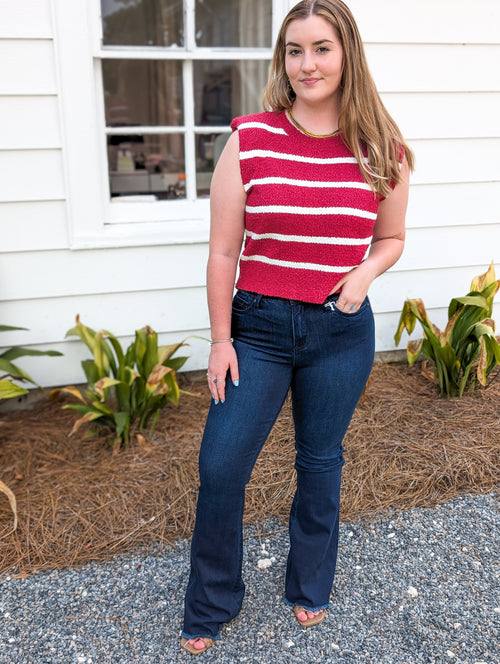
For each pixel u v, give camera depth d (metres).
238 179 1.49
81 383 3.18
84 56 2.74
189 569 2.13
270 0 3.33
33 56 2.70
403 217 1.68
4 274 2.92
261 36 3.51
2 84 2.70
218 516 1.61
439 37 3.10
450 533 2.29
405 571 2.11
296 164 1.47
